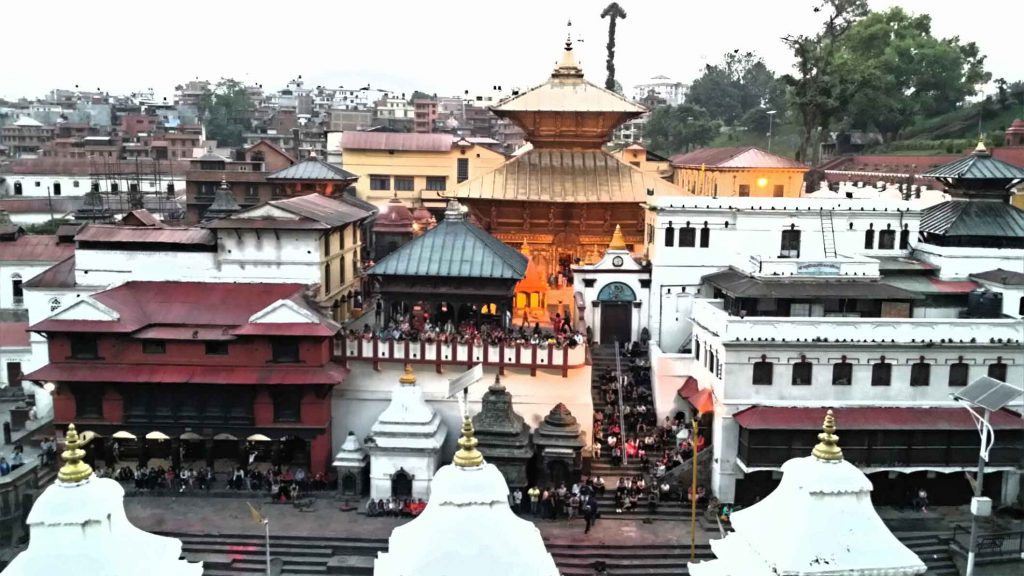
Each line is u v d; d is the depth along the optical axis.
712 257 56.72
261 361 47.47
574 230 66.62
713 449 47.06
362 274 66.25
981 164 58.59
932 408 46.31
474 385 49.53
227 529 42.53
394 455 45.28
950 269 55.53
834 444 18.94
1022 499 46.47
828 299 50.38
